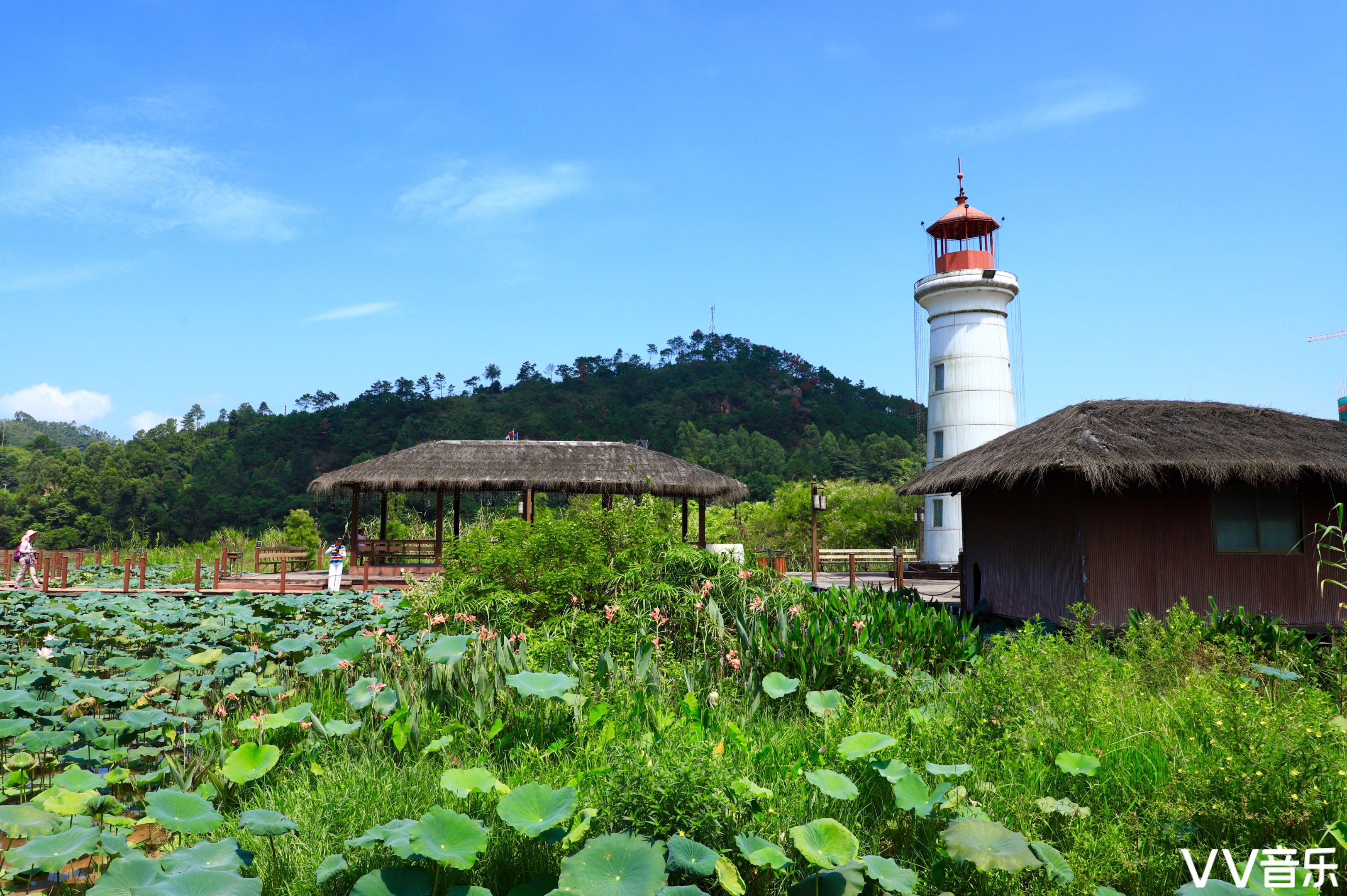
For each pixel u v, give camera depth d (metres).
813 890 3.50
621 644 7.27
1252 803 3.94
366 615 11.20
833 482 37.59
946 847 3.63
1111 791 4.52
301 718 5.46
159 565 25.55
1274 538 10.39
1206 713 4.84
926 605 9.58
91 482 92.62
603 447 21.39
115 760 5.52
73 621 10.68
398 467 20.39
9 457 116.19
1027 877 3.82
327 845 4.14
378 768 5.16
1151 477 9.55
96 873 4.18
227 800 4.88
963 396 26.88
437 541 20.98
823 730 5.43
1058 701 5.32
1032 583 11.57
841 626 7.18
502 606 8.41
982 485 12.09
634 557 9.26
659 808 3.85
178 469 98.56
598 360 140.25
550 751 5.00
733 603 8.42
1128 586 10.18
